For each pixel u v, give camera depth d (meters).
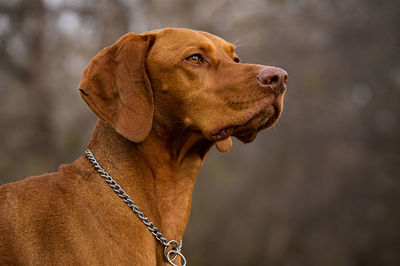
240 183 28.27
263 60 29.31
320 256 27.88
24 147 24.53
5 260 3.37
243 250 26.98
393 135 29.78
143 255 3.50
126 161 3.71
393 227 28.28
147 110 3.72
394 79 31.33
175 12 28.17
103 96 3.75
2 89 25.53
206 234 26.73
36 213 3.47
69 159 25.55
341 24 30.72
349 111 30.98
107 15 25.19
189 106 3.77
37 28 25.50
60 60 26.06
